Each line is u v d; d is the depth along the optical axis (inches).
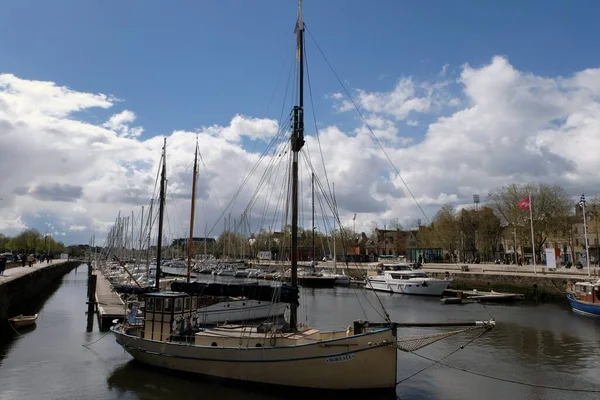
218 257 5369.1
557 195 3666.3
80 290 3036.4
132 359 1055.0
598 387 866.8
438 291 2598.4
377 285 2925.7
